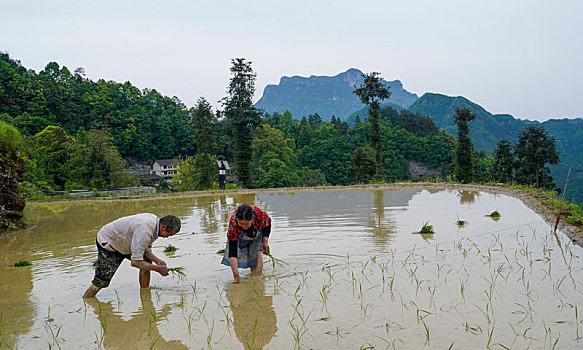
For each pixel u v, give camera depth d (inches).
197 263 231.1
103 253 175.2
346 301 154.0
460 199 543.8
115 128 4434.1
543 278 172.7
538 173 1948.8
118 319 145.9
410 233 295.6
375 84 1312.7
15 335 134.3
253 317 141.9
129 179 2514.8
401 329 125.6
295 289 172.4
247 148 1400.1
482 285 166.4
